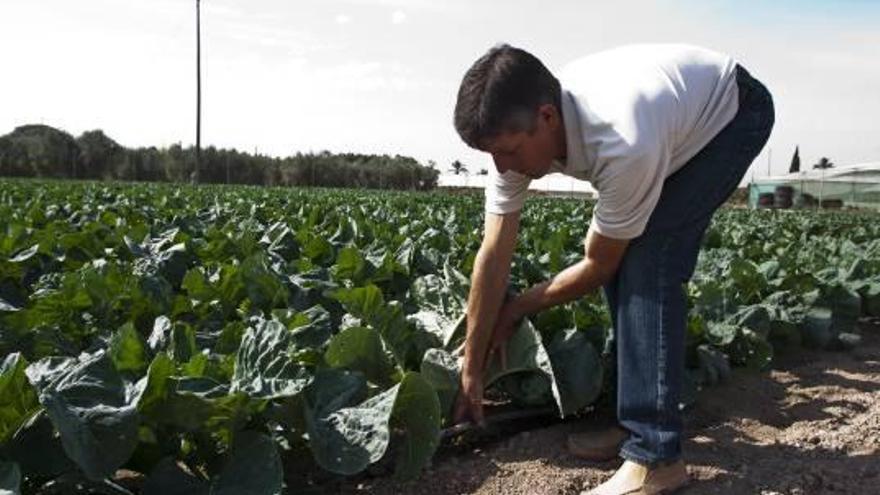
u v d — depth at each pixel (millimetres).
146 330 4027
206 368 2680
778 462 3311
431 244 6859
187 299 4094
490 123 2551
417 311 4027
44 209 11117
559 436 3516
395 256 5500
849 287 6176
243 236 5910
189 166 63188
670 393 2844
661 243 2824
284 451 3080
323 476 3070
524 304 3209
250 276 4141
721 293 4898
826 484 3111
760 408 4090
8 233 6316
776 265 6199
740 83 2891
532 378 3523
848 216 24875
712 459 3326
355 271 5023
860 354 5434
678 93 2697
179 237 6215
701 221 2883
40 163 58594
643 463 2877
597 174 2648
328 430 2555
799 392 4410
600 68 2754
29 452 2240
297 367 2557
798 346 5449
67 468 2254
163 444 2484
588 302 4375
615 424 3475
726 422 3840
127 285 4070
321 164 67938
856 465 3311
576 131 2660
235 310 4266
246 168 65812
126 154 61656
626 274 2885
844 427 3818
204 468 2611
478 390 3252
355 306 3482
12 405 2236
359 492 2971
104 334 3711
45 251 5777
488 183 3127
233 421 2428
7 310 3852
